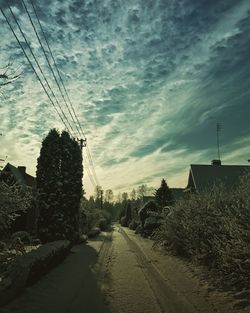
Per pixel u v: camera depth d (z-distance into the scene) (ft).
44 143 78.54
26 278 33.06
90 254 66.39
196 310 29.27
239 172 117.19
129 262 57.36
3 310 27.43
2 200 36.11
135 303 31.78
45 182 77.10
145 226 115.75
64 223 76.89
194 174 116.78
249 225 34.06
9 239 40.98
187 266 50.08
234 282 36.42
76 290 35.94
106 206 398.83
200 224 47.85
